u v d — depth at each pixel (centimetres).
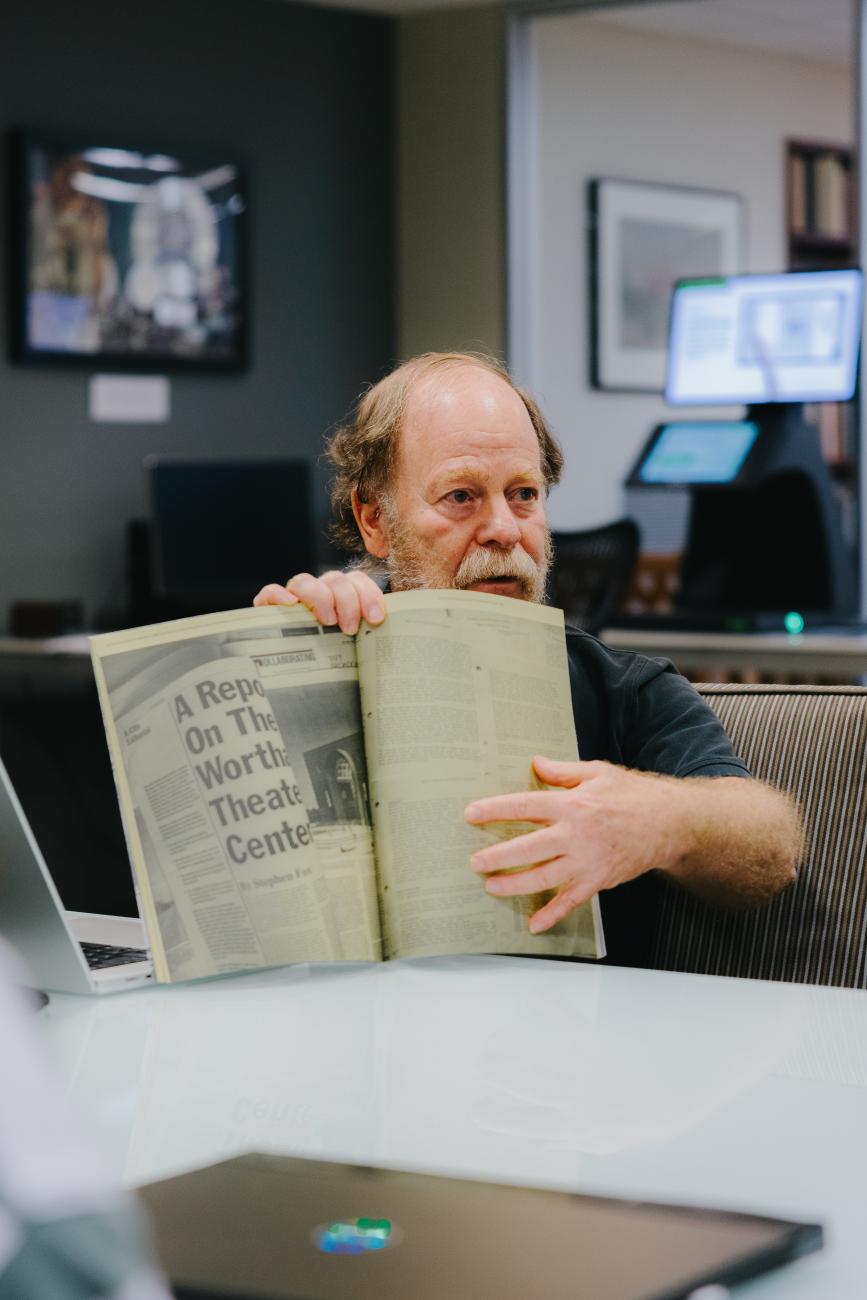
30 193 537
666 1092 87
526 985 113
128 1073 92
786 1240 62
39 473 546
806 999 110
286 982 114
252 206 593
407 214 634
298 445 611
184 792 113
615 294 639
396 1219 63
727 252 664
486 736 119
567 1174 74
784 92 673
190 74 576
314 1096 87
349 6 612
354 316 626
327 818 116
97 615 561
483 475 145
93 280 553
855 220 562
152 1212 64
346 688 118
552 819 116
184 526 529
